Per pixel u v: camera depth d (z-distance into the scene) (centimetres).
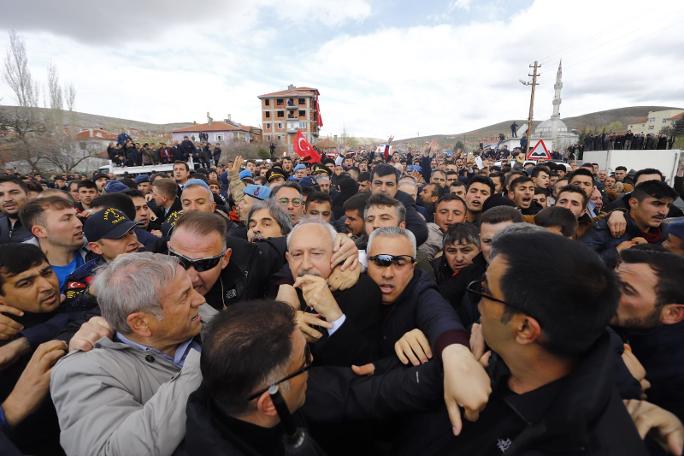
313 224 184
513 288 88
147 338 146
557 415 81
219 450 99
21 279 176
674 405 125
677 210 409
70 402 129
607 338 89
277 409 101
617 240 342
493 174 721
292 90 6956
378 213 304
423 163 1430
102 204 341
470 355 116
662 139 1573
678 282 129
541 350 89
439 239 393
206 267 198
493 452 97
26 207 279
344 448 155
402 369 137
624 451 79
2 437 124
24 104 2516
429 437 117
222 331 105
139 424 118
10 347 164
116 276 141
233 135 5909
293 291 179
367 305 173
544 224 281
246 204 414
